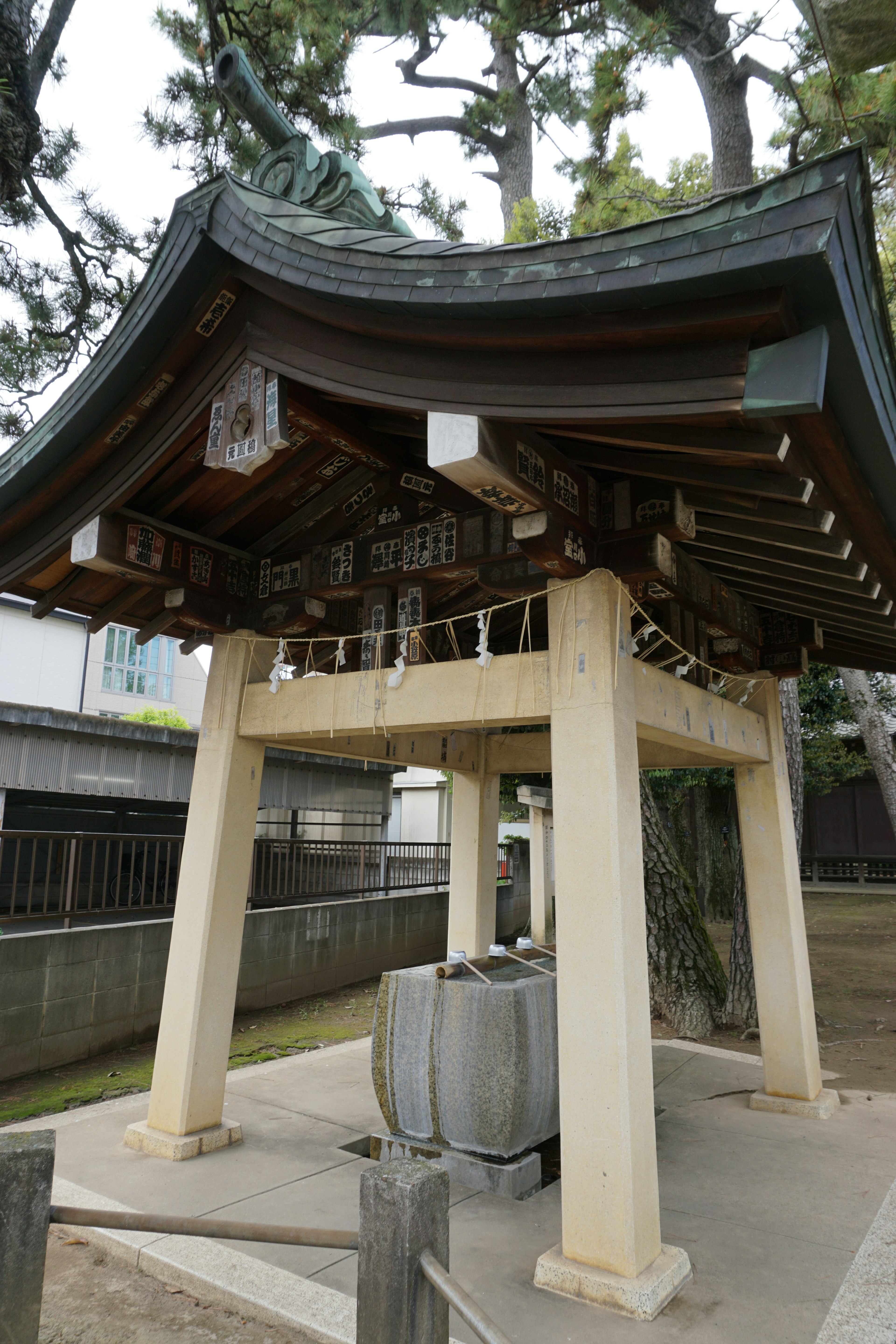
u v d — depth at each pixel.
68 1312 2.85
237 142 7.69
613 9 7.37
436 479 3.97
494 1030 3.83
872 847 18.97
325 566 4.47
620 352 2.45
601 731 3.19
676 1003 7.38
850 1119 4.77
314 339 3.12
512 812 14.99
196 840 4.46
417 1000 4.09
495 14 8.46
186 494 4.21
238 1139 4.24
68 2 7.32
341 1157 4.04
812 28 5.69
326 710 4.21
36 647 17.55
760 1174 3.96
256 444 3.32
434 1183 1.88
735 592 4.84
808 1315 2.73
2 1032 5.67
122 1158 4.02
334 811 13.46
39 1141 2.12
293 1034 7.25
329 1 7.61
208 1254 3.12
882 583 3.69
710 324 2.18
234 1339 2.68
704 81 7.54
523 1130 3.83
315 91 7.76
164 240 3.29
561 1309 2.77
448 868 13.21
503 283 2.40
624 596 3.34
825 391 2.32
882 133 6.31
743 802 5.30
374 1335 1.82
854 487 2.81
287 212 3.12
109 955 6.54
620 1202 2.86
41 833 6.35
